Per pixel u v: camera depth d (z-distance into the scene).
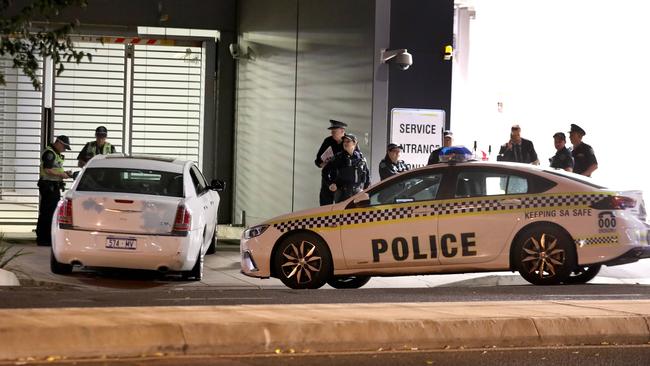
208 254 17.59
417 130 17.50
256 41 22.55
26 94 22.19
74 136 22.61
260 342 7.54
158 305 9.56
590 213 12.29
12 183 22.19
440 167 12.78
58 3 12.70
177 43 23.58
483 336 8.12
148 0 23.12
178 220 13.68
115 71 23.06
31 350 6.92
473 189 12.62
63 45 12.88
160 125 23.45
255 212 22.48
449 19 17.70
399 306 9.10
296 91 20.34
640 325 8.55
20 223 21.47
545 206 12.38
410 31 17.55
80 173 14.48
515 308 9.10
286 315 8.23
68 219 13.62
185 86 23.64
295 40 20.45
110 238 13.53
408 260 12.65
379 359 7.46
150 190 14.30
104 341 7.12
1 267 13.83
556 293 11.33
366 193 12.84
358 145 17.67
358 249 12.75
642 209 12.48
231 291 11.67
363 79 17.50
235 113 23.88
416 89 17.55
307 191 19.53
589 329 8.41
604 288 12.01
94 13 22.86
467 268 12.55
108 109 22.97
